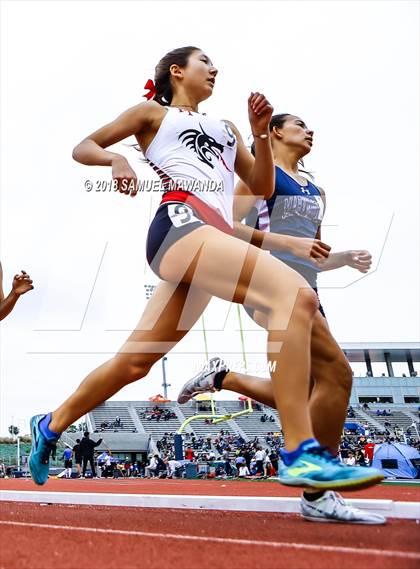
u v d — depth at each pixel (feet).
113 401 157.48
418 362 177.37
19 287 13.85
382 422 149.07
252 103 10.14
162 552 6.70
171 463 68.69
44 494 16.12
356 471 8.18
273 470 65.92
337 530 8.36
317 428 10.23
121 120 10.17
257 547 6.91
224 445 129.18
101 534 8.10
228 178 10.38
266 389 11.19
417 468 47.52
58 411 10.98
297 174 12.64
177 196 9.69
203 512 11.66
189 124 10.18
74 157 9.94
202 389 12.04
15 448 175.22
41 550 6.89
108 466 81.25
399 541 7.23
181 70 11.01
